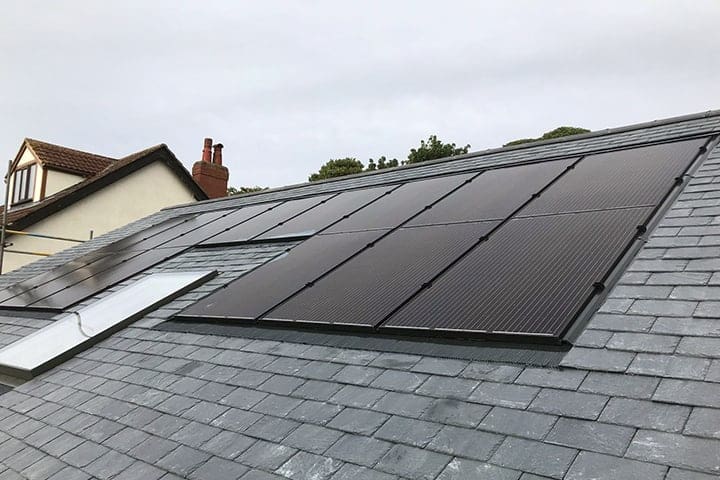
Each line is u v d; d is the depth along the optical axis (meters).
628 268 4.14
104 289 8.84
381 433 3.36
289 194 11.88
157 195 27.52
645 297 3.77
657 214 4.71
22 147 27.69
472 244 5.27
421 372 3.88
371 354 4.34
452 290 4.56
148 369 5.59
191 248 9.82
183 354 5.66
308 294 5.57
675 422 2.66
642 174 5.56
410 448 3.14
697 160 5.61
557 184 6.07
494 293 4.28
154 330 6.60
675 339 3.29
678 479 2.32
